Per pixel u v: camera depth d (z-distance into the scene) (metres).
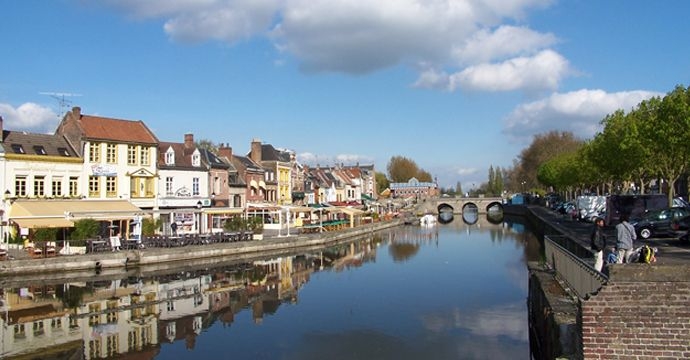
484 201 130.62
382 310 25.00
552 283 18.20
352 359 18.09
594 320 9.41
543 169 90.62
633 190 70.81
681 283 9.06
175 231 49.88
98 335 20.94
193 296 28.47
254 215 62.19
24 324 22.44
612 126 48.66
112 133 48.28
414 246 55.66
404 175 176.00
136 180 49.38
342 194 112.25
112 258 36.59
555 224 48.62
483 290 29.53
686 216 29.06
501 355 18.42
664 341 9.08
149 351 19.05
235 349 19.33
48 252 35.69
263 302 27.05
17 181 41.16
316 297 28.19
